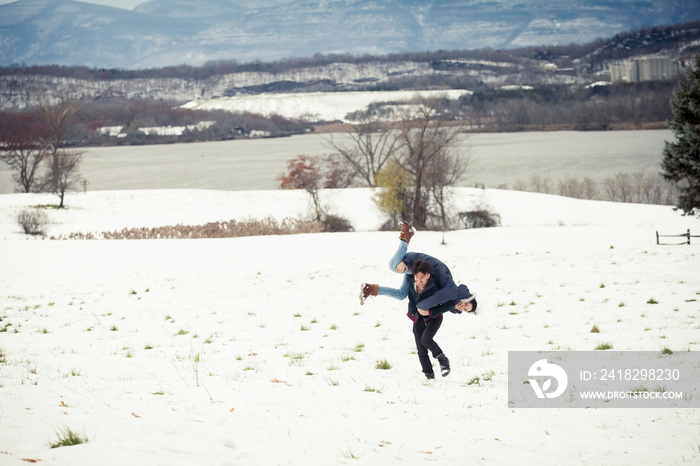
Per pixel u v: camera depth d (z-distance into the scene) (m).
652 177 91.38
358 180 94.44
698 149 41.28
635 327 12.44
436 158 59.09
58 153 81.19
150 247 38.09
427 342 8.46
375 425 6.21
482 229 46.25
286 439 5.57
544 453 5.31
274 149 196.25
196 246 38.50
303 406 7.06
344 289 21.75
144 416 6.20
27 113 109.56
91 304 20.86
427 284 8.20
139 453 4.80
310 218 59.69
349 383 8.55
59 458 4.55
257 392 7.83
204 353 11.41
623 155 128.12
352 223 62.03
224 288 23.88
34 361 10.55
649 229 45.34
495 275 22.94
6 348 12.34
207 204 73.88
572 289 18.20
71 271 30.89
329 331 13.74
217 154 187.75
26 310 19.92
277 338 13.06
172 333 14.22
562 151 141.25
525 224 57.75
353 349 11.49
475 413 6.84
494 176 107.44
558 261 26.52
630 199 83.50
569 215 60.75
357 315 15.93
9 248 37.34
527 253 32.81
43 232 59.81
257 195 78.75
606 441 5.67
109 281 28.12
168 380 8.74
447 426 6.24
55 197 77.69
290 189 83.50
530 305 15.86
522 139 183.62
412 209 59.53
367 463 4.92
